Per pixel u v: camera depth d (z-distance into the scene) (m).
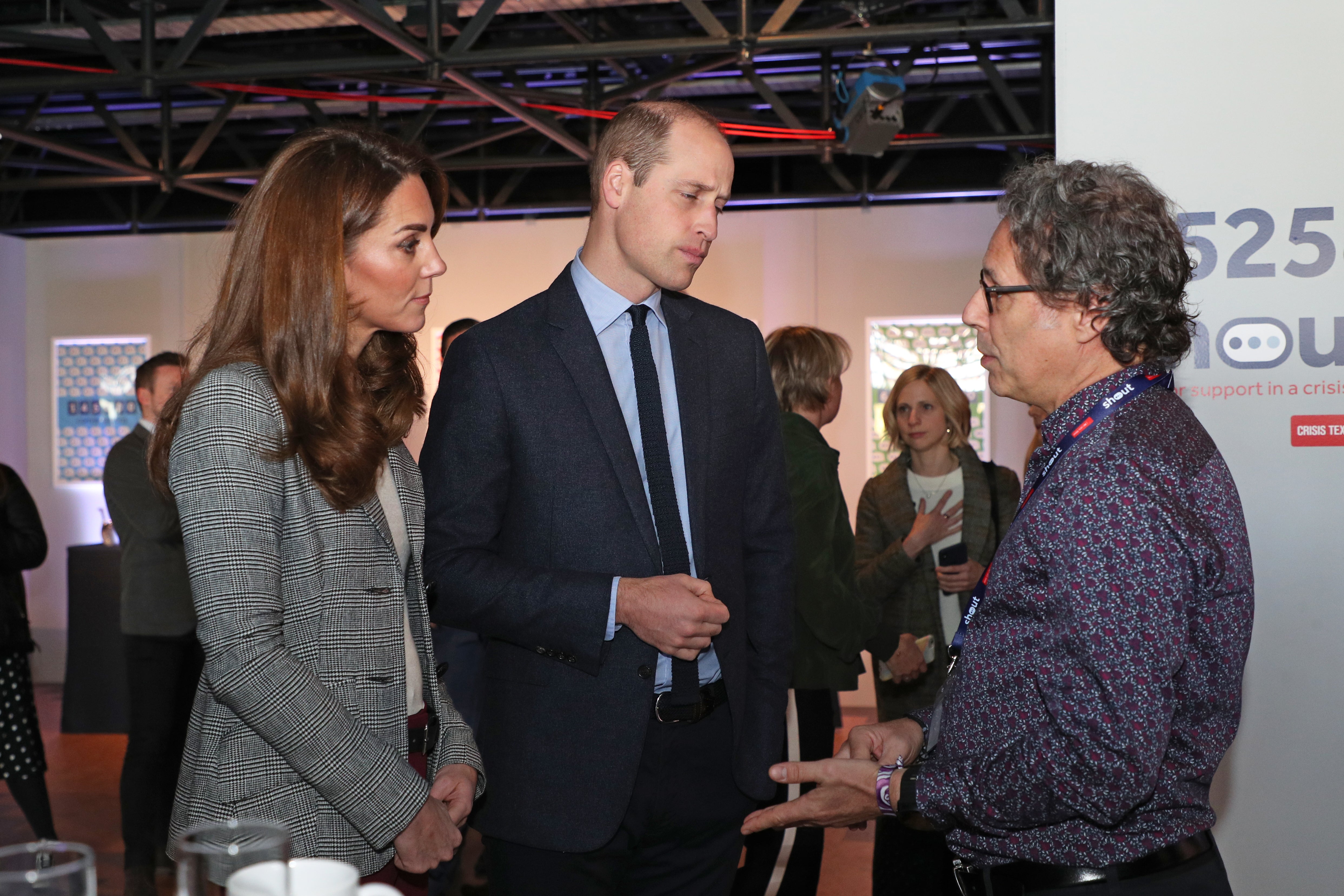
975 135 6.13
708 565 1.67
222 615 1.21
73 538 8.06
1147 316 1.14
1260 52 2.04
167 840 3.51
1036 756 1.10
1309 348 2.05
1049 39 5.45
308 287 1.30
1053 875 1.15
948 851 1.42
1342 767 2.04
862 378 7.38
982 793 1.14
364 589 1.34
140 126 7.25
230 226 1.41
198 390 1.27
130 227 7.92
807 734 2.60
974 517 3.09
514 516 1.64
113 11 5.09
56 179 6.74
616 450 1.62
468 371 1.64
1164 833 1.14
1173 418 1.15
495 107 6.51
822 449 2.52
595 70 5.68
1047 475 1.16
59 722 6.25
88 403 8.12
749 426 1.79
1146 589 1.05
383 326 1.40
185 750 1.35
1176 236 1.17
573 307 1.68
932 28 4.44
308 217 1.31
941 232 7.31
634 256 1.61
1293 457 2.06
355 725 1.26
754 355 1.83
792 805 1.41
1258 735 2.08
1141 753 1.04
